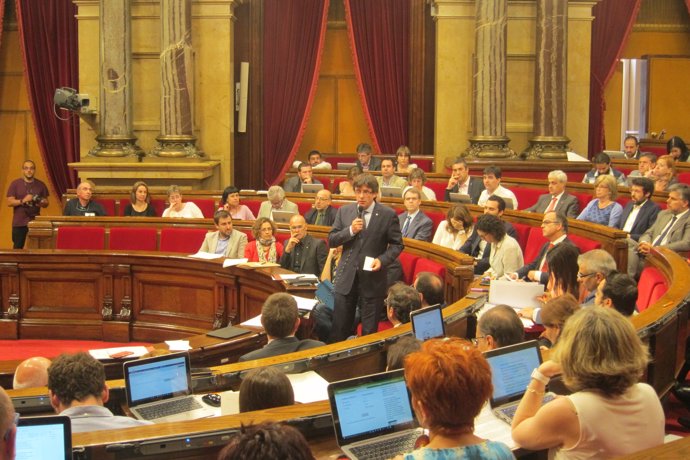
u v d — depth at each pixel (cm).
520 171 1184
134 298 819
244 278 746
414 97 1378
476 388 228
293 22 1352
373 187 612
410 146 1388
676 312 434
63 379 325
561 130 1230
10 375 464
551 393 344
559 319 401
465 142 1275
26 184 1241
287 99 1366
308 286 676
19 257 816
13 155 1423
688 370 467
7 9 1395
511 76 1263
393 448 292
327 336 632
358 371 424
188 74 1221
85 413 321
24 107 1415
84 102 1209
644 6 1479
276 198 948
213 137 1276
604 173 1023
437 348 235
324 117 1455
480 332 380
